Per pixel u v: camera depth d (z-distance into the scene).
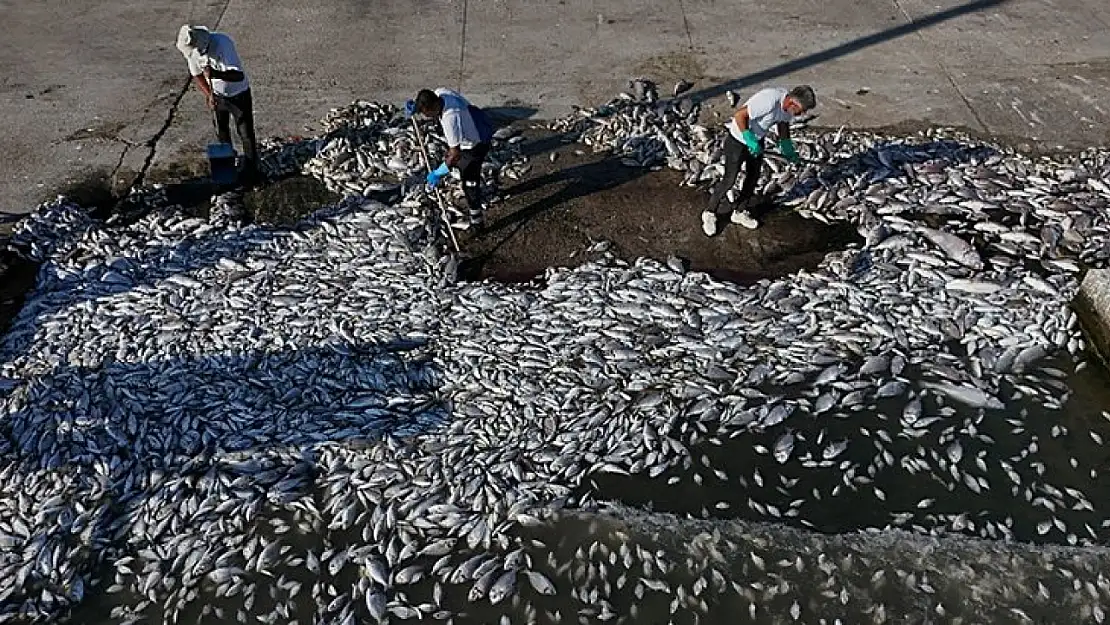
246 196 8.07
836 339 6.59
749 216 7.67
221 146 8.02
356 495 5.55
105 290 6.93
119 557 5.23
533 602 5.07
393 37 10.43
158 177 8.28
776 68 9.84
